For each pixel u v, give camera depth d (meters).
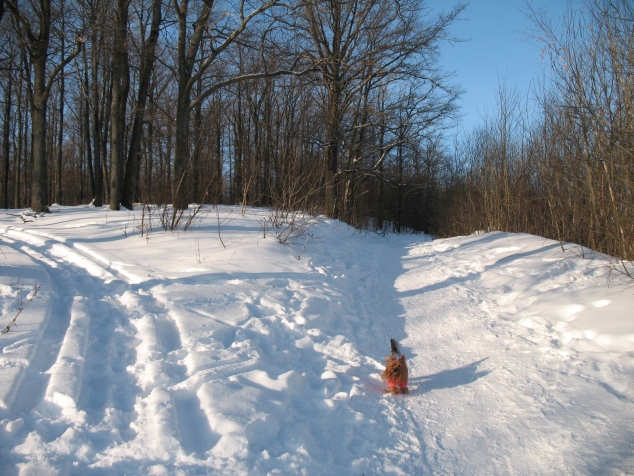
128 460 2.98
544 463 3.23
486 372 4.74
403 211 35.62
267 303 6.17
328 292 7.18
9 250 8.34
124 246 8.74
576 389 4.11
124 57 15.42
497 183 15.15
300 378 4.30
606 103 7.98
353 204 23.09
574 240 10.19
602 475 3.02
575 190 9.22
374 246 15.70
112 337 4.68
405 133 20.17
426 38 17.45
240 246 9.07
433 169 32.16
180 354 4.48
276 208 11.89
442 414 4.02
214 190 13.73
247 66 20.30
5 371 3.69
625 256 7.32
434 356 5.35
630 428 3.47
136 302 5.58
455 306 7.14
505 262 9.26
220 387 3.83
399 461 3.33
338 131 18.92
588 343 4.88
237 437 3.18
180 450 3.08
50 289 5.73
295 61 15.22
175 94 26.30
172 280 6.60
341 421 3.82
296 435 3.40
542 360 4.79
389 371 4.37
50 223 11.94
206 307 5.75
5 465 2.81
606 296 5.86
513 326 5.91
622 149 6.98
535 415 3.82
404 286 8.89
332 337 5.64
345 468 3.21
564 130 9.78
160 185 13.12
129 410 3.54
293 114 26.47
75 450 3.01
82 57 22.25
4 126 28.11
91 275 6.81
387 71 18.00
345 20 18.30
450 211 22.56
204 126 21.06
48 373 3.84
